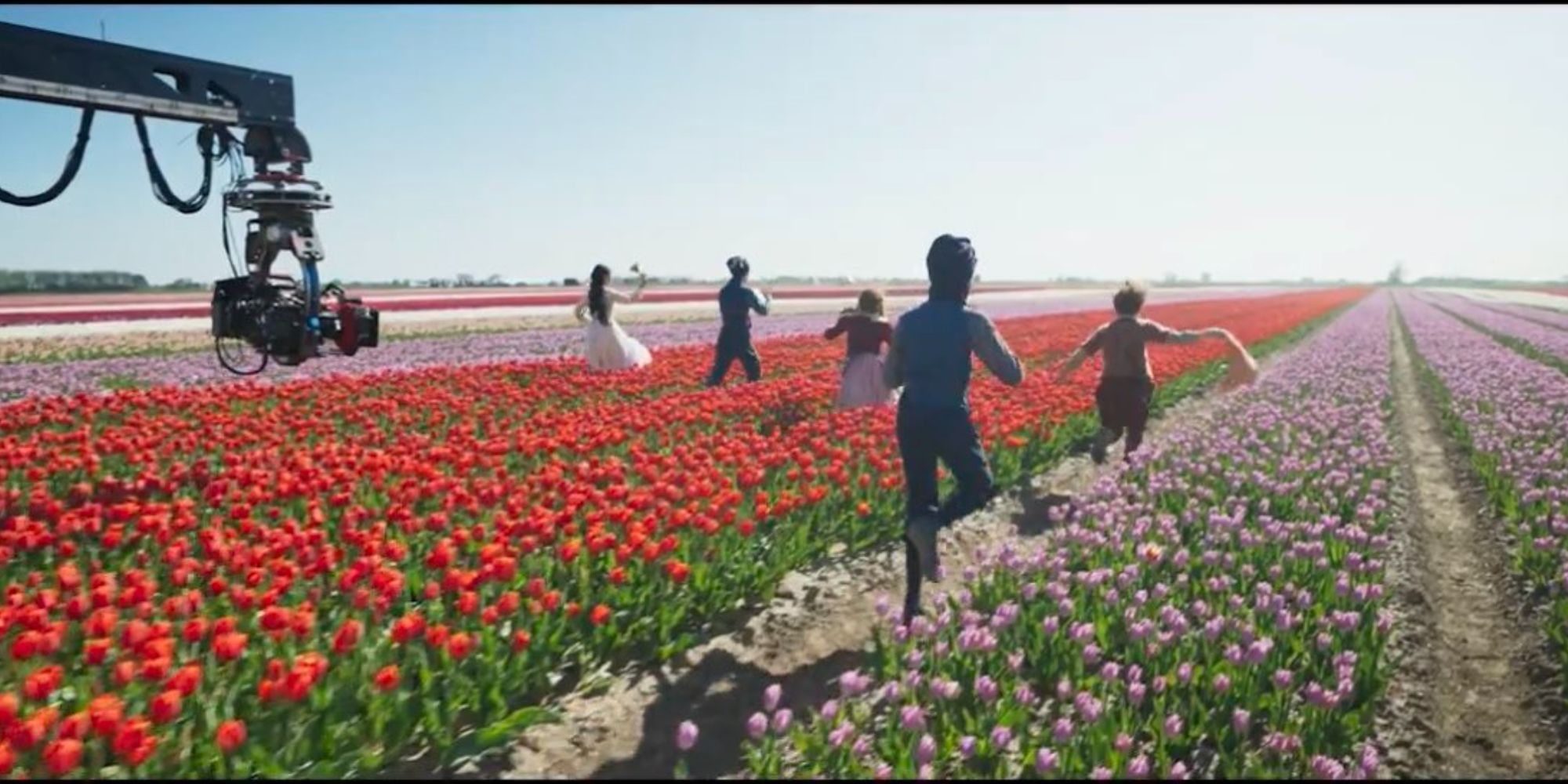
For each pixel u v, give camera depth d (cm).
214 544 566
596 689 506
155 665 402
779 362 1780
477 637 474
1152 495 852
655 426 1040
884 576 697
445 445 923
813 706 493
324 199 757
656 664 539
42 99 620
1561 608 564
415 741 439
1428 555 764
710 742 459
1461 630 605
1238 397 1552
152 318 3309
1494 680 530
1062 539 704
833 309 4806
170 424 1017
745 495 783
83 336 2533
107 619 452
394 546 562
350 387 1364
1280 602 529
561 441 916
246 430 1034
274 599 498
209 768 383
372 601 505
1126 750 397
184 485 798
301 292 764
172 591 564
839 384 1337
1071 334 2628
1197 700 442
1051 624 505
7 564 586
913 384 563
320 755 404
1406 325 4000
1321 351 2484
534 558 590
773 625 601
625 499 721
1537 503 798
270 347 759
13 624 473
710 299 5609
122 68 654
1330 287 15088
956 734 426
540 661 488
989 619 580
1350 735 436
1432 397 1767
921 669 498
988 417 1048
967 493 554
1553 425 1202
